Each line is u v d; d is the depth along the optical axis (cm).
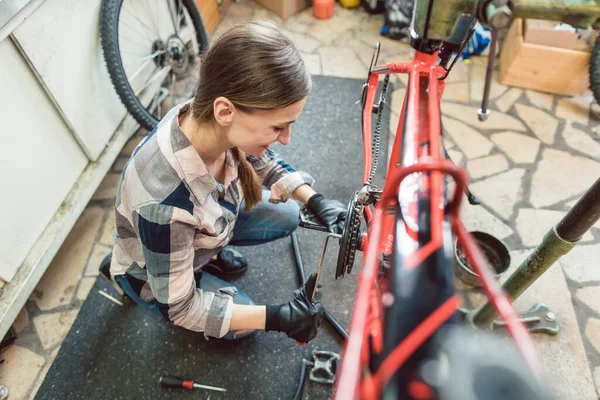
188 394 124
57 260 153
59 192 144
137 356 131
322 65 222
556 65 193
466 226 160
